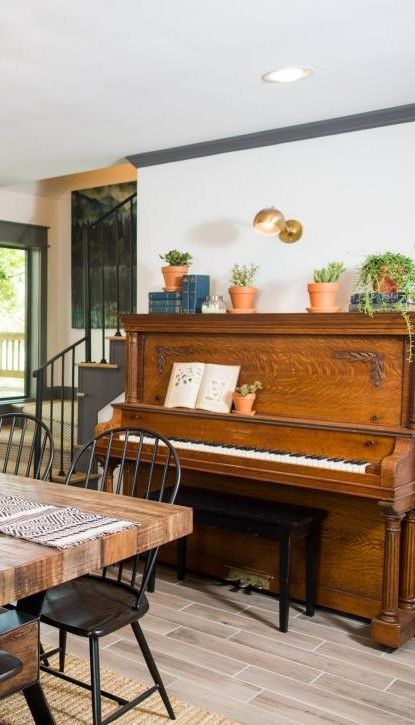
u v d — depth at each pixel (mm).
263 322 3498
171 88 3119
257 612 3377
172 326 3844
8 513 2088
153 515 2109
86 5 2291
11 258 7129
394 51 2674
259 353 3600
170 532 2102
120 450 3707
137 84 3066
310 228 3707
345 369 3307
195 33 2520
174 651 2928
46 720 1922
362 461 3082
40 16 2377
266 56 2730
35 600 1961
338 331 3275
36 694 1899
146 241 4398
